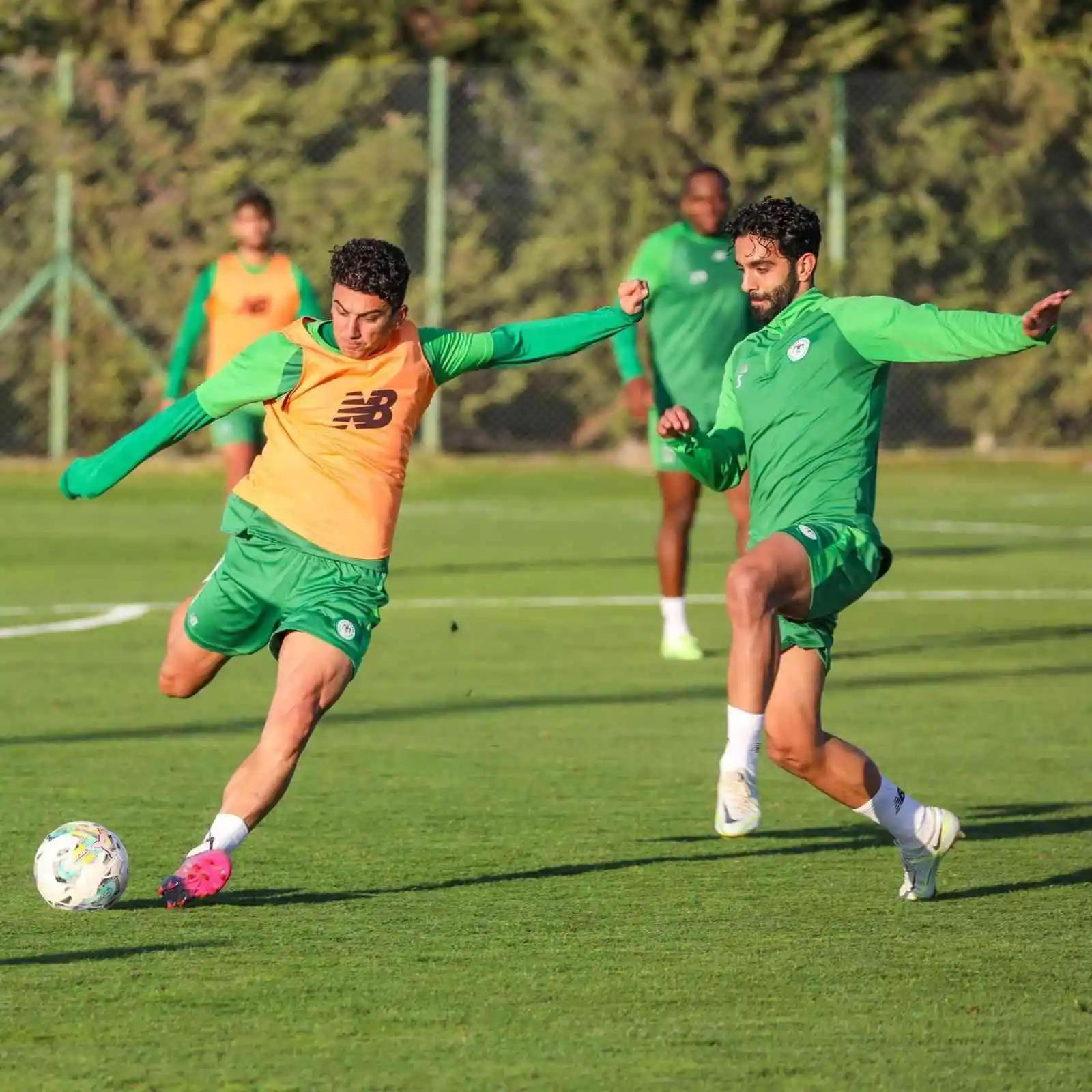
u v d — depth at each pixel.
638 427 85.69
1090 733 30.33
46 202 79.69
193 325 45.22
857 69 89.88
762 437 20.42
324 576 19.92
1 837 22.09
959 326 19.06
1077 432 90.25
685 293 37.59
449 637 40.41
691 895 19.75
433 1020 15.37
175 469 81.12
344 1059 14.40
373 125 82.56
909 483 81.81
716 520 68.62
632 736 29.59
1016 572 53.44
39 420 81.12
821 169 84.25
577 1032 15.09
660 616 44.16
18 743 28.47
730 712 18.66
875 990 16.31
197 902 19.20
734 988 16.33
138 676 34.81
